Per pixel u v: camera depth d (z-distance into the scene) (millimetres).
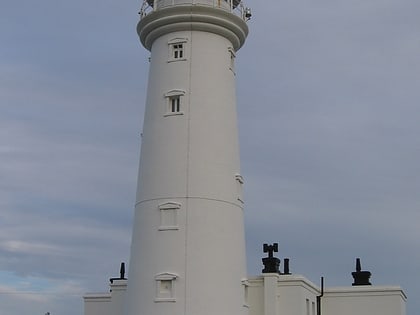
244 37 38750
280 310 40969
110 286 45844
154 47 37812
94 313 45844
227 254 34625
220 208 35000
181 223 34281
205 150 35344
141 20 37500
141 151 36969
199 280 33531
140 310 33875
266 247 43438
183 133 35438
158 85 36750
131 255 35594
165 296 33438
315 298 46156
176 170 35031
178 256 33812
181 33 36844
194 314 33031
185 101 35875
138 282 34375
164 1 37469
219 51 37125
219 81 36719
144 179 35875
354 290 46500
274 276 40969
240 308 34781
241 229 36344
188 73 36250
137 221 35625
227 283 34219
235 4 39156
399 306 45625
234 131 37156
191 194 34625
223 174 35594
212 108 36094
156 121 36250
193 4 36000
